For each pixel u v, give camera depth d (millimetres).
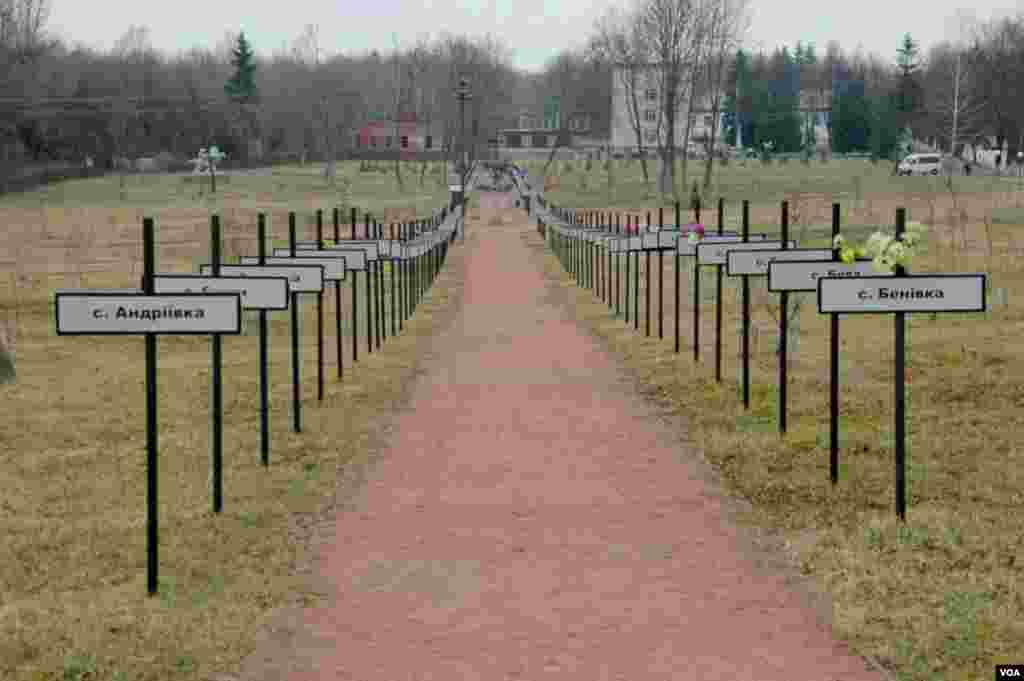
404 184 104500
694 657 6594
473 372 17625
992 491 10062
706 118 125875
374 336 23031
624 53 103312
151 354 7891
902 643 6711
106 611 7387
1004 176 81250
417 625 7133
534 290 34094
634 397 15148
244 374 17594
